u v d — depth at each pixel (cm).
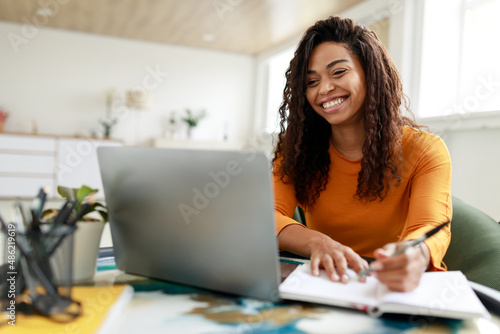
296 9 450
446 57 328
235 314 58
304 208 125
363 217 112
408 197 108
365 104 107
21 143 491
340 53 104
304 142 118
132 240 73
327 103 107
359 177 109
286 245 88
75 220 58
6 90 548
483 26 302
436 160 101
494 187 268
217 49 640
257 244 61
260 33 544
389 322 56
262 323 54
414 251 63
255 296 63
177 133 632
